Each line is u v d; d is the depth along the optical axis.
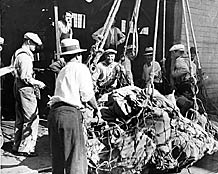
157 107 3.83
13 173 3.85
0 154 4.30
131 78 5.51
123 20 8.51
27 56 4.32
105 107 4.02
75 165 3.17
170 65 6.92
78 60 3.36
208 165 4.34
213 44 7.80
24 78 4.27
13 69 4.37
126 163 3.50
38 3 7.57
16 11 7.35
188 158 3.86
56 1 7.28
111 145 3.54
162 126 3.70
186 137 3.85
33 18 7.62
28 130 4.46
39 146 4.92
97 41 4.70
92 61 4.89
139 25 8.43
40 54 7.41
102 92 4.78
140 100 3.81
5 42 7.21
